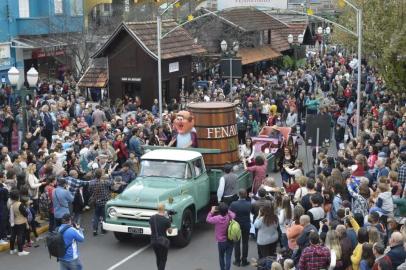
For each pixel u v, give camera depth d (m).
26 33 51.78
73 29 52.97
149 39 42.97
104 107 36.22
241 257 19.06
